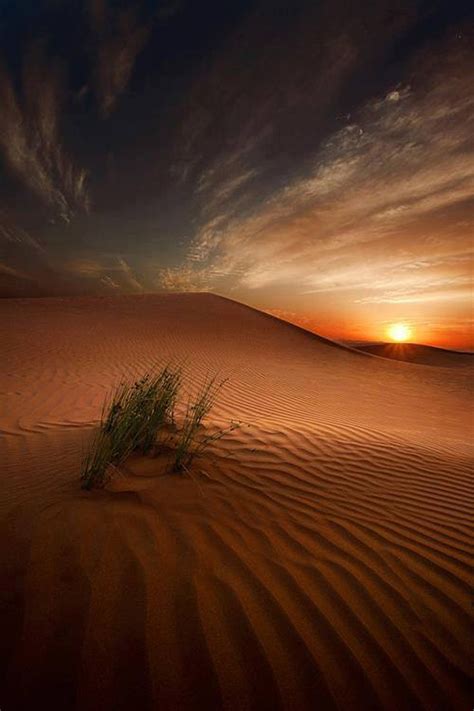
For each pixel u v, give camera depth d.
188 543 2.15
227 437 4.23
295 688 1.38
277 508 2.76
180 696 1.29
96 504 2.45
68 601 1.60
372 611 1.80
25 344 13.61
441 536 2.60
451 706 1.37
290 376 13.90
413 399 12.91
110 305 27.38
